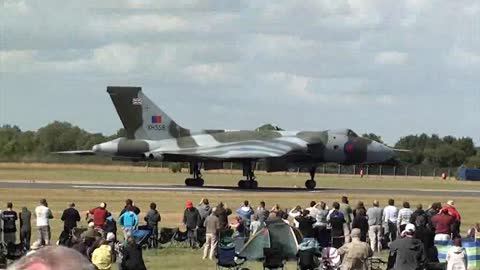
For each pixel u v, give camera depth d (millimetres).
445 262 55156
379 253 73875
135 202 123438
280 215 67188
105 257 46156
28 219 70125
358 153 171750
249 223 78375
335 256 54656
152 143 175250
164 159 172125
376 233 74062
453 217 63781
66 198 127125
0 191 137750
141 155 175125
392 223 75188
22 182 174125
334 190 167125
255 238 55531
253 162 170125
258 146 168375
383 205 128750
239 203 124625
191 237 74812
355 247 50344
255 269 61500
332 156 169875
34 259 7293
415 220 68062
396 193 162125
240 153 165000
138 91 176125
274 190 160750
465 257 51375
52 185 161375
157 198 131375
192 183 173375
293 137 170750
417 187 197375
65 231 67875
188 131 177000
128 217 70188
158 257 68438
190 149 170125
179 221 99125
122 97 176125
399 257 48312
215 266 63625
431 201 141125
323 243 66438
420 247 48375
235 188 166500
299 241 54438
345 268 50656
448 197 153625
